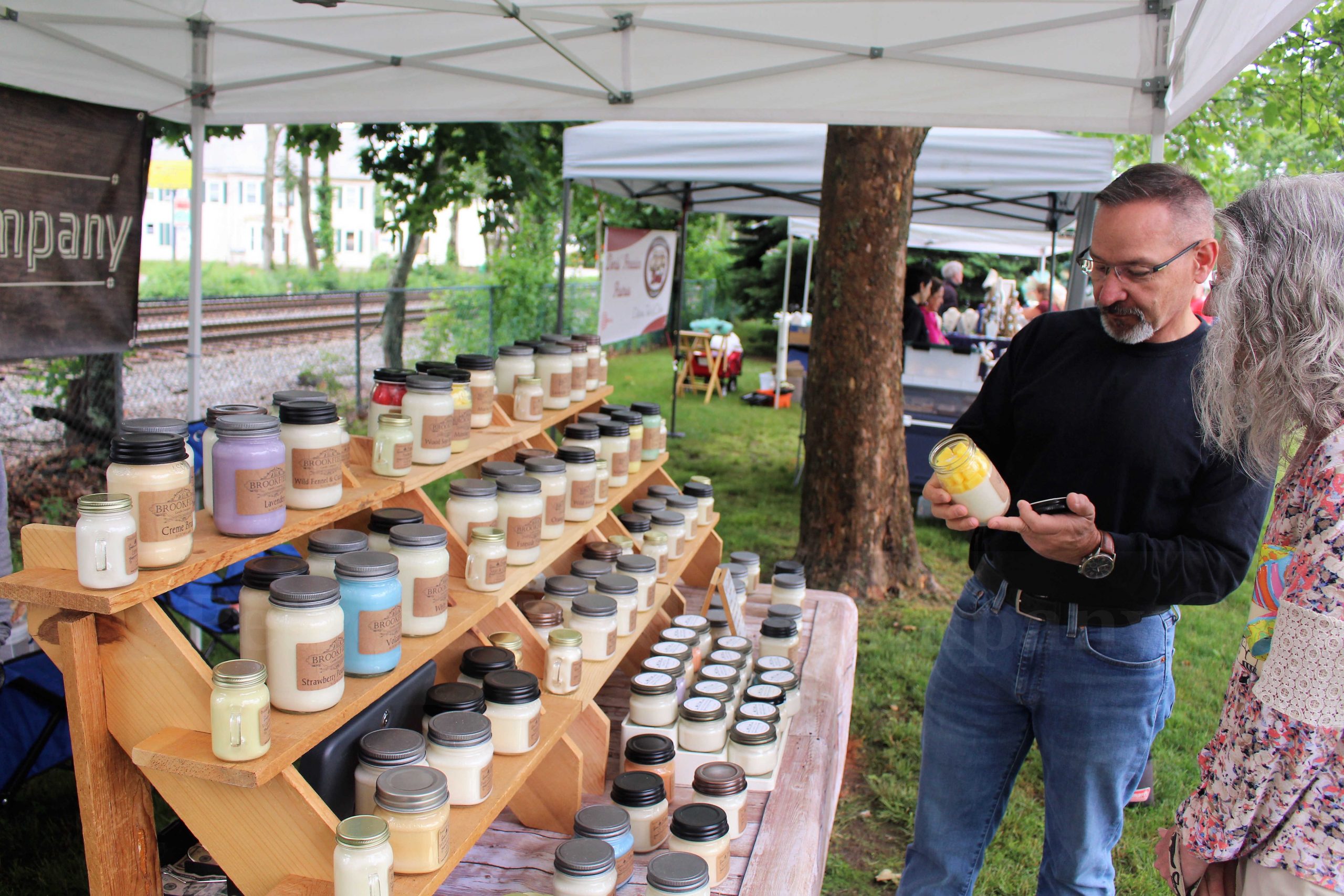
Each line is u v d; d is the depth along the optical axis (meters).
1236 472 1.75
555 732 1.78
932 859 2.16
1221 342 1.35
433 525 1.72
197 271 3.62
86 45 2.99
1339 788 1.25
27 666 2.69
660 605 2.69
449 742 1.49
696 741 2.10
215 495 1.38
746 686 2.50
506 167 8.02
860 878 2.95
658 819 1.87
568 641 1.95
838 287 5.10
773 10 2.74
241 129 6.59
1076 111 2.97
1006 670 1.98
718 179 6.01
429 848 1.33
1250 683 1.36
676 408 11.44
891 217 5.02
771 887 1.72
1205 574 1.74
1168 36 2.71
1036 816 3.32
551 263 13.34
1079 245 5.63
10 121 2.85
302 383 9.30
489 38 3.08
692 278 19.66
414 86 3.37
